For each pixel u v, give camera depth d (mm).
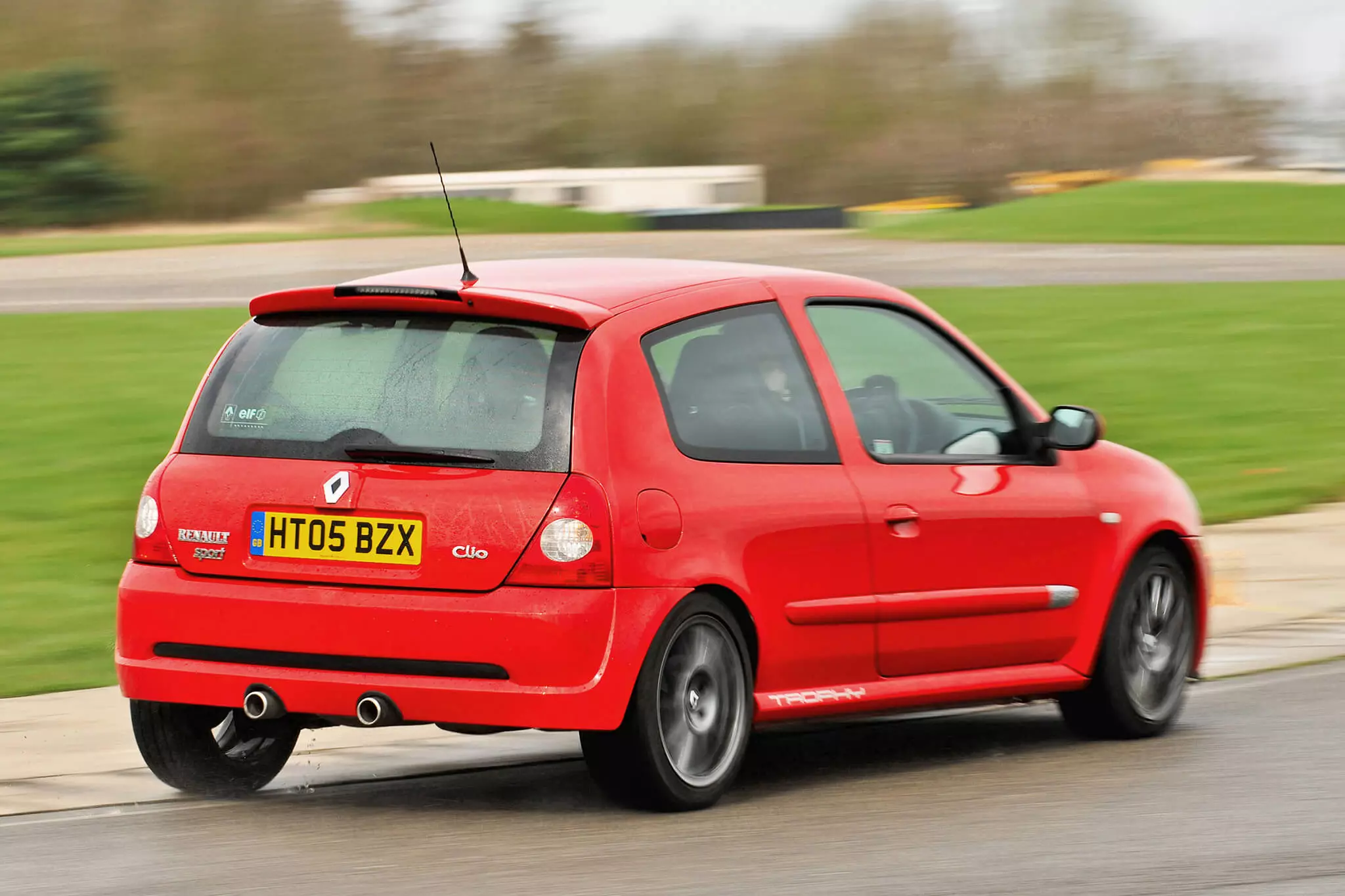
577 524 9156
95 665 15086
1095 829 9406
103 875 8383
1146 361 39188
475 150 144875
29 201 120875
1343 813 9781
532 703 9062
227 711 10453
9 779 10922
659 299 9984
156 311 47312
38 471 25062
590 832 9211
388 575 9312
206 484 9781
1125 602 12109
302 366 9906
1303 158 145125
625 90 154500
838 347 10867
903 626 10711
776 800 10109
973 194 151000
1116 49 149625
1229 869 8547
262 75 132625
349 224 99625
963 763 11320
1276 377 37281
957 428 11359
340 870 8398
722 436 9922
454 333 9711
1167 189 100688
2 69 128875
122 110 127062
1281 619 17344
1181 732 12438
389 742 12227
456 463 9352
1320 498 25047
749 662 9922
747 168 126125
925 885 8156
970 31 154625
